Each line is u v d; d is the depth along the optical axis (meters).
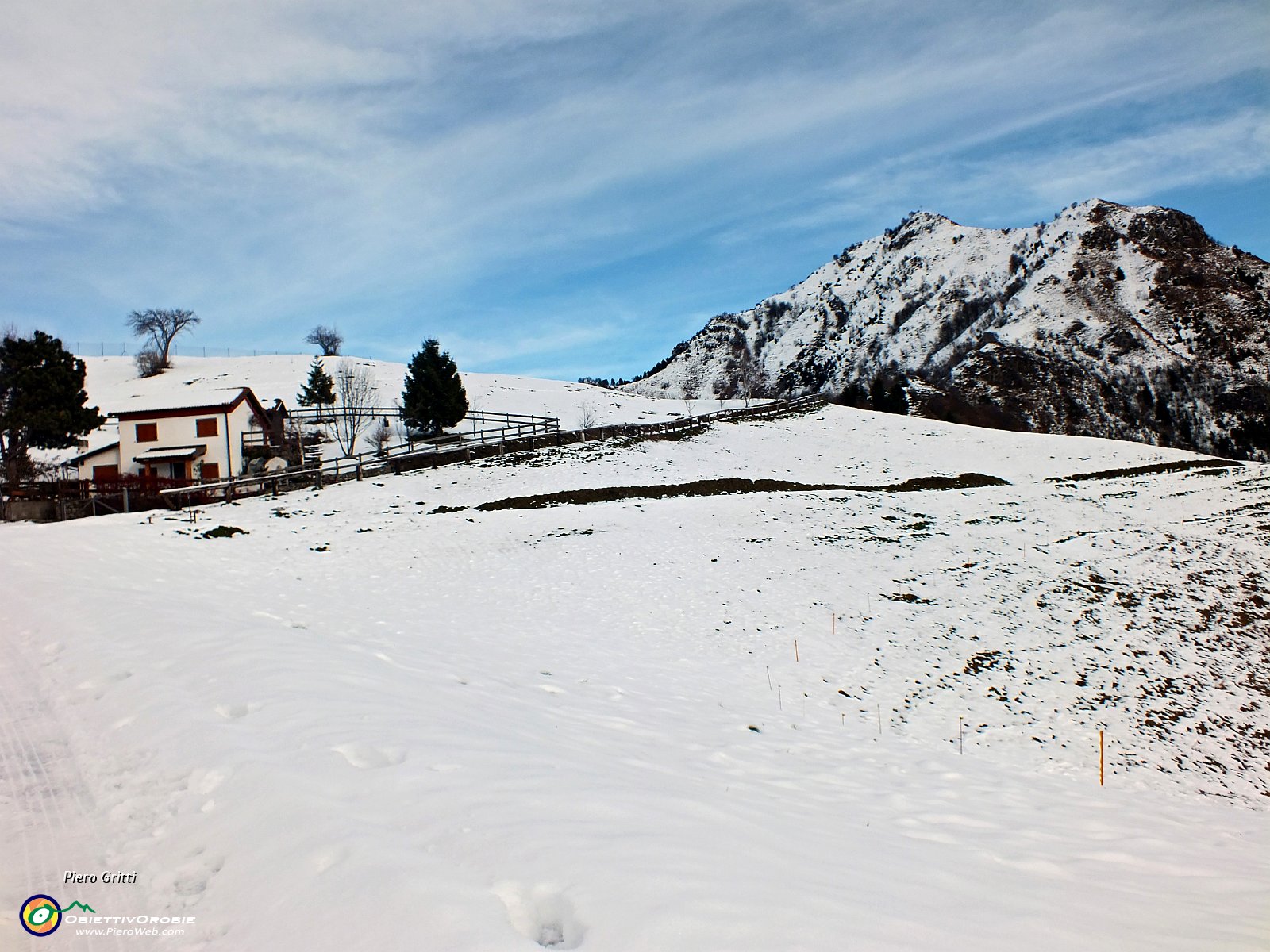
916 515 27.72
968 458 47.38
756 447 47.88
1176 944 5.16
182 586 15.27
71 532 20.94
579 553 22.38
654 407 69.50
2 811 5.15
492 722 7.88
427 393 53.25
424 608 16.38
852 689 13.70
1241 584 17.45
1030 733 12.20
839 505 29.67
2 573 13.95
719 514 27.77
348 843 4.41
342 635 12.15
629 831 5.15
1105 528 23.98
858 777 9.72
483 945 3.49
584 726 9.22
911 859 6.37
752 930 3.94
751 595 18.75
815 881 5.02
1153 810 9.72
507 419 59.53
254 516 29.05
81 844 4.71
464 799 5.28
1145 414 153.38
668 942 3.71
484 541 23.62
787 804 7.63
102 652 8.59
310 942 3.63
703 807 6.34
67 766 5.85
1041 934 4.90
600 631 15.93
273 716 6.70
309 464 46.22
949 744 11.73
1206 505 25.95
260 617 12.16
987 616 17.11
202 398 46.34
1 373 43.72
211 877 4.31
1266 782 10.80
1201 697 13.16
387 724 6.78
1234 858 8.11
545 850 4.59
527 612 16.88
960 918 4.90
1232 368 166.25
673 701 11.98
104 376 87.31
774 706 12.59
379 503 32.28
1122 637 15.51
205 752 5.83
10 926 3.84
